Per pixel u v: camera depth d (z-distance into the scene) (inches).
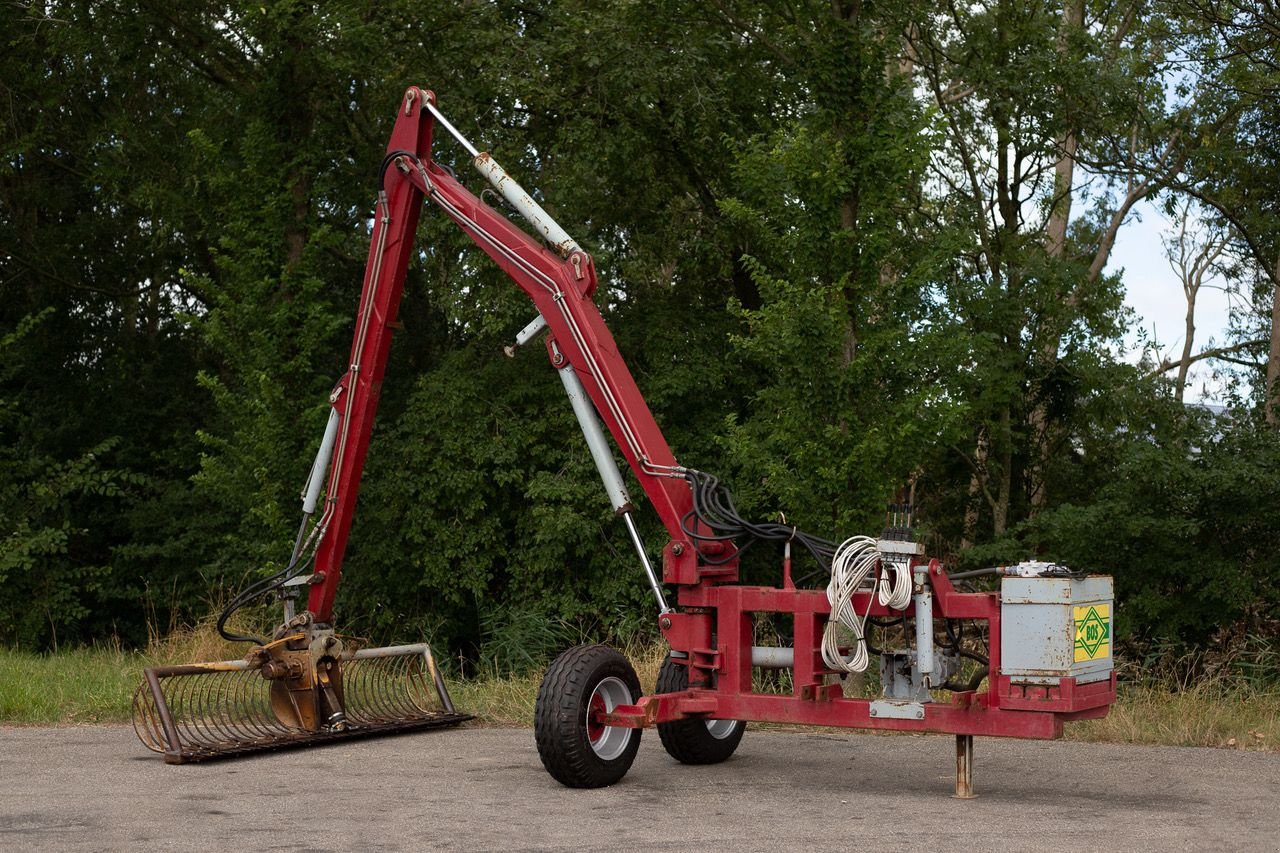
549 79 687.1
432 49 696.4
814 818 250.1
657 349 701.9
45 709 398.3
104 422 885.8
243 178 697.0
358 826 243.1
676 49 677.9
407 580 719.7
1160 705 407.2
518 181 690.2
